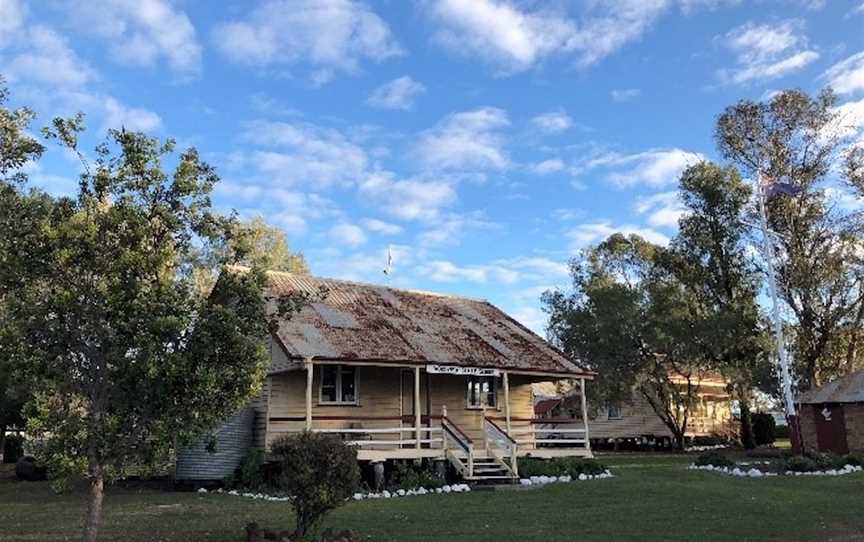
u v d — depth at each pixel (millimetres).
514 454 22422
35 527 13305
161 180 10086
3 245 9406
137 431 9617
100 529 13039
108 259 9562
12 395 16750
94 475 9453
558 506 16484
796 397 42000
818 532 12820
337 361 21922
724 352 43531
